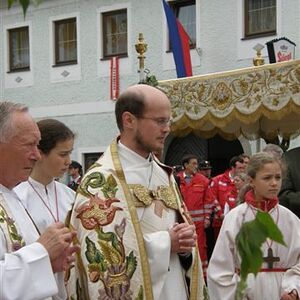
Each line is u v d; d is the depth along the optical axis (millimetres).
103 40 17281
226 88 6668
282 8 14297
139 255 2771
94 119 17406
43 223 3383
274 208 3859
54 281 2307
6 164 2416
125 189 2877
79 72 17656
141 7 16453
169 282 2867
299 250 3775
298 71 6223
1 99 19062
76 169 9797
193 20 15891
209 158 15305
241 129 7859
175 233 2842
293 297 3625
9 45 19078
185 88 6938
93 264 2756
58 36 18203
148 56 16297
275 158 3869
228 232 3787
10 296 2217
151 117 2871
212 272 3787
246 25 14961
